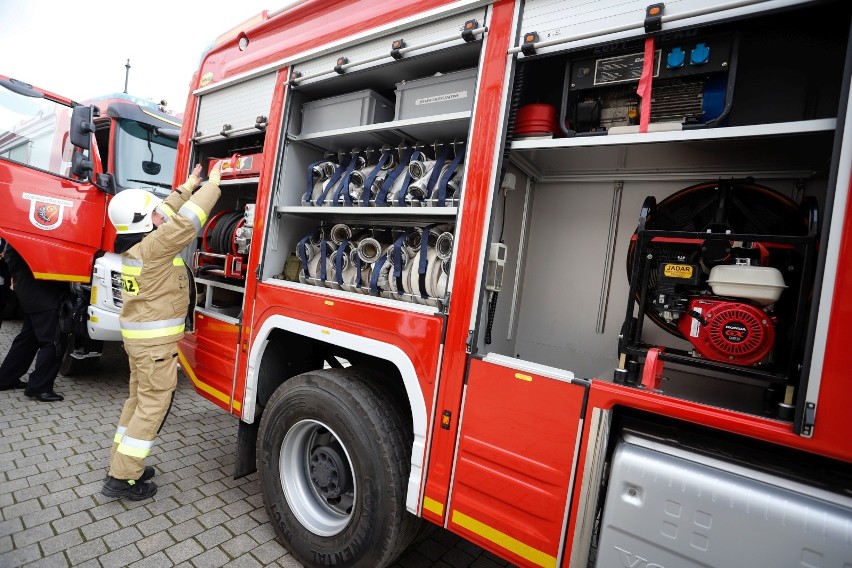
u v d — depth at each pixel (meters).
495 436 1.54
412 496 1.73
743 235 1.28
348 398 1.92
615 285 2.10
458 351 1.65
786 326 1.33
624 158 1.89
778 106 1.69
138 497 2.42
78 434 3.13
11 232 3.30
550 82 1.98
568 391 1.41
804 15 1.41
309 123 2.50
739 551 1.12
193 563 2.02
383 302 1.90
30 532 2.09
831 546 1.03
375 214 2.25
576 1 1.48
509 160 1.96
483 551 2.33
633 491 1.26
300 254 2.42
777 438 1.11
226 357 2.63
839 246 1.06
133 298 2.40
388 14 1.97
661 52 1.46
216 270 3.12
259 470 2.25
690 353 1.48
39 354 3.60
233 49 2.89
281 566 2.08
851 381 1.03
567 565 1.39
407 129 2.09
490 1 1.66
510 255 2.14
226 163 2.92
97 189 3.85
